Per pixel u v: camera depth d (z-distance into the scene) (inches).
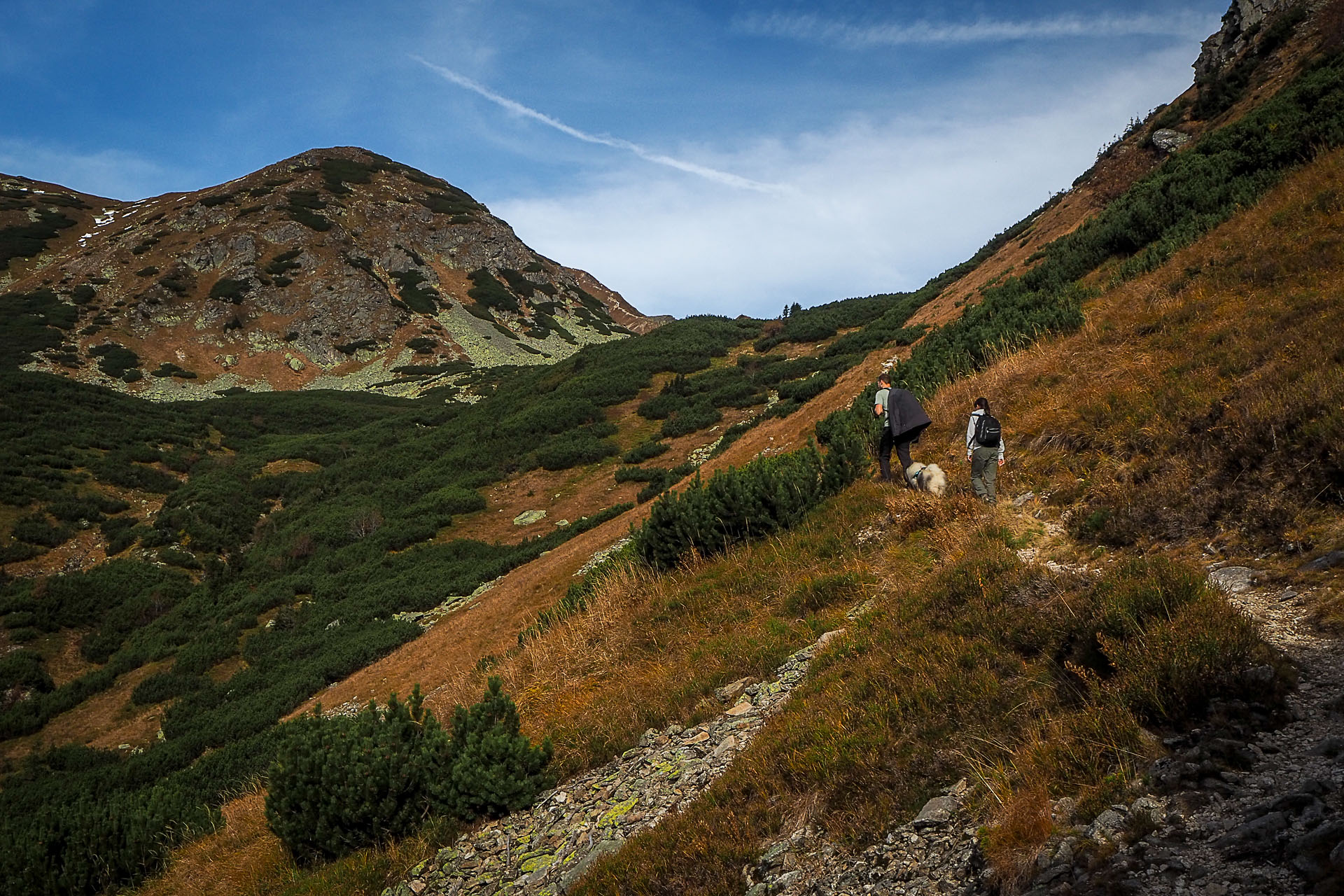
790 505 438.3
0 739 970.7
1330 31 961.5
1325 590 183.8
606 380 2138.3
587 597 500.1
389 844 261.3
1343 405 235.1
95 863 352.8
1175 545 249.4
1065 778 145.9
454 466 1775.3
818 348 2130.9
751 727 240.2
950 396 529.3
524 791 264.1
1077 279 818.8
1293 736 135.5
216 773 682.2
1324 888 94.9
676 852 183.2
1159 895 107.7
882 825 159.9
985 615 218.5
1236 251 484.4
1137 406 345.7
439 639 926.4
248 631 1202.6
